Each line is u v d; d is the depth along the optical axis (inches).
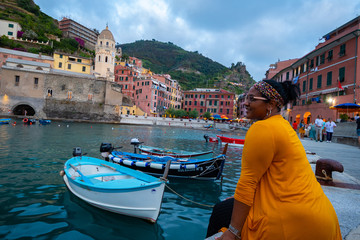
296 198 54.6
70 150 573.6
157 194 208.4
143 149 509.0
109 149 394.6
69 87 2282.2
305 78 1363.2
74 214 221.3
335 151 439.2
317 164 203.5
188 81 6205.7
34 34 3304.6
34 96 2150.6
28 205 235.8
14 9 3828.7
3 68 2042.3
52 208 231.9
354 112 882.8
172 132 1633.9
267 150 56.4
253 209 60.7
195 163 359.6
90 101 2358.5
